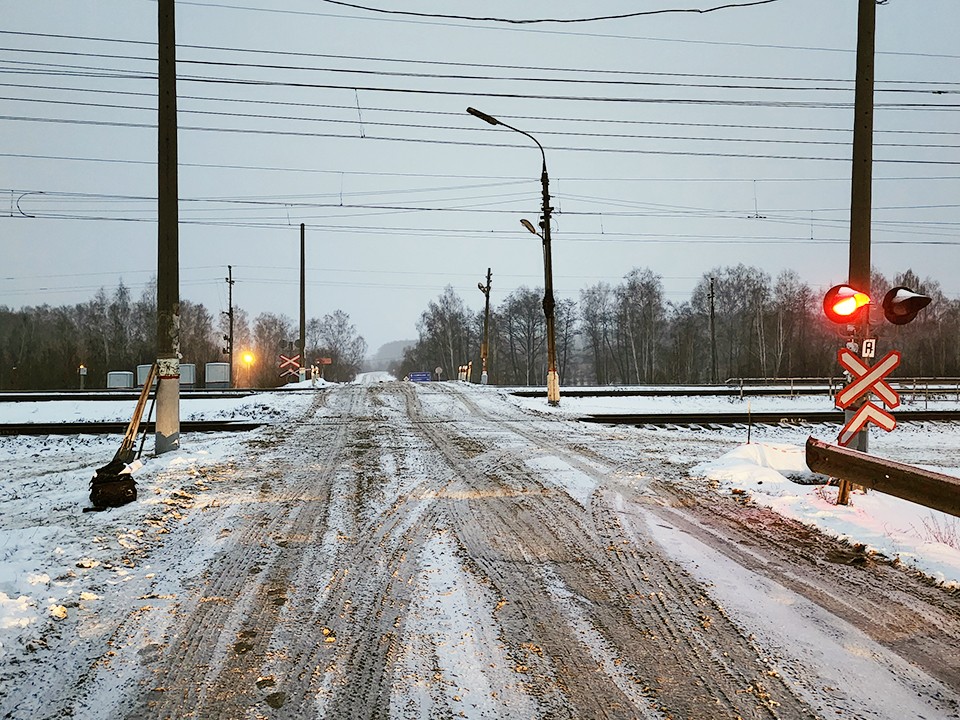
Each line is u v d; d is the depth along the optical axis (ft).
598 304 266.16
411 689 11.80
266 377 322.55
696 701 11.59
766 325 218.38
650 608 15.65
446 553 19.39
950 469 41.01
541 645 13.62
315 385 112.57
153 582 16.71
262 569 17.83
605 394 80.38
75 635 13.64
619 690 11.92
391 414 59.36
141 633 13.84
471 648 13.42
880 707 11.50
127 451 28.53
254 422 53.78
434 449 38.91
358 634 13.99
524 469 32.73
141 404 30.91
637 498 26.89
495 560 18.84
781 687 12.13
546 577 17.56
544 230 72.54
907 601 16.39
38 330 263.08
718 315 244.63
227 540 20.30
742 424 59.62
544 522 22.91
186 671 12.31
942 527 22.89
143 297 250.78
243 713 10.96
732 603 16.06
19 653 12.69
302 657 12.93
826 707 11.46
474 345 319.27
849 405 27.40
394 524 22.36
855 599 16.47
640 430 50.21
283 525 22.03
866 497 26.76
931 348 219.00
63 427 51.70
